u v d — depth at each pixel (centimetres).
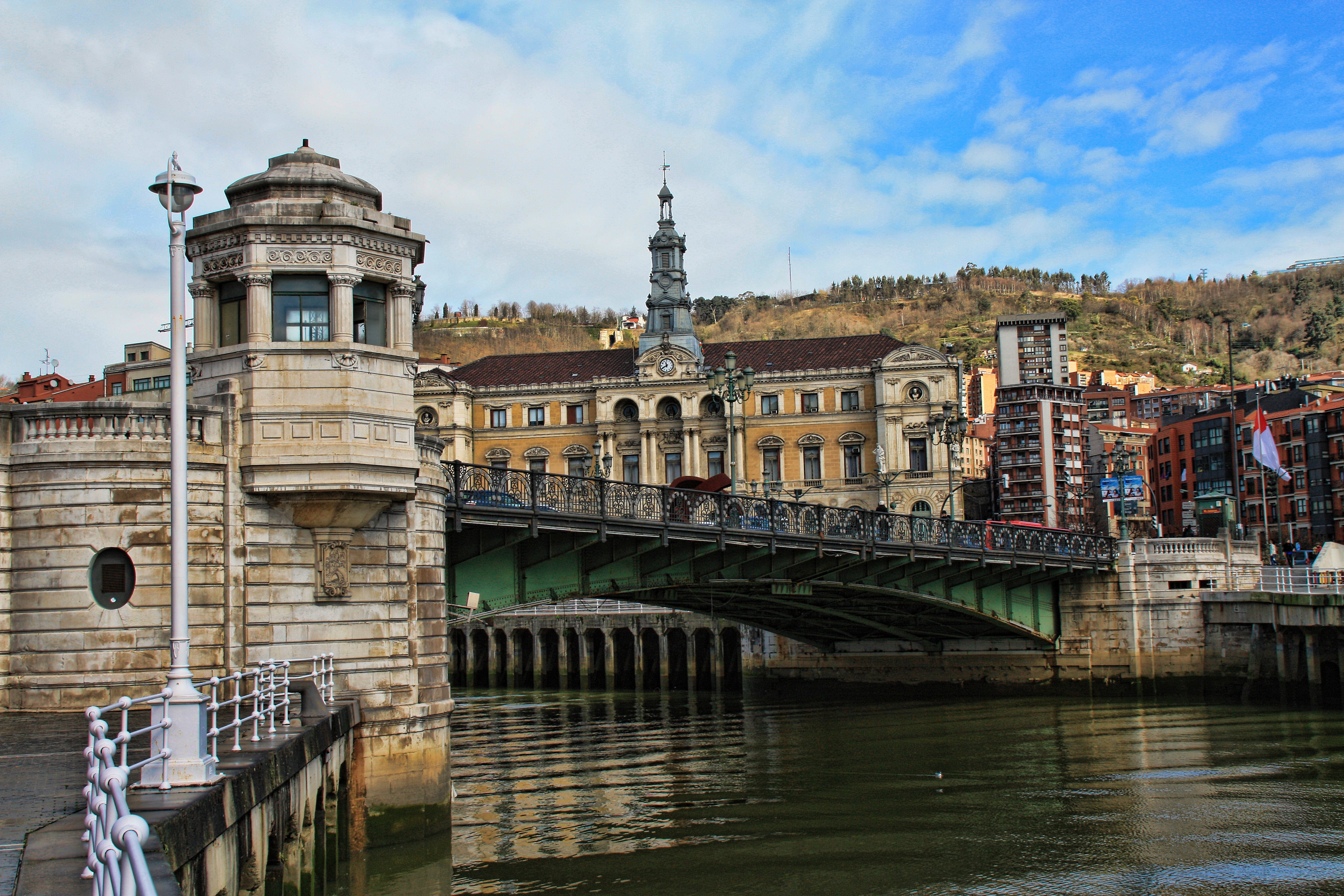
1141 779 4153
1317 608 5778
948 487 9875
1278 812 3594
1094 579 6712
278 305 2619
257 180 2677
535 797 3981
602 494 3591
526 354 12631
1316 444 11169
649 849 3219
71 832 1274
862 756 4778
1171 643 6538
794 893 2811
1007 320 16412
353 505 2584
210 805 1384
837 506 10138
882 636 7256
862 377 10275
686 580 4153
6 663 2450
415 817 2678
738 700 7200
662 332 11031
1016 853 3181
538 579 3675
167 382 7156
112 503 2470
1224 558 6694
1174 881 2903
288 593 2562
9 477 2489
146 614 2466
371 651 2659
